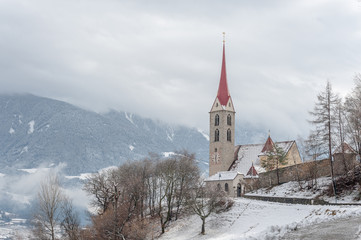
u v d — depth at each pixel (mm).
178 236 108938
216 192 118875
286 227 54688
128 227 104000
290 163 164375
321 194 110500
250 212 110188
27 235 103125
